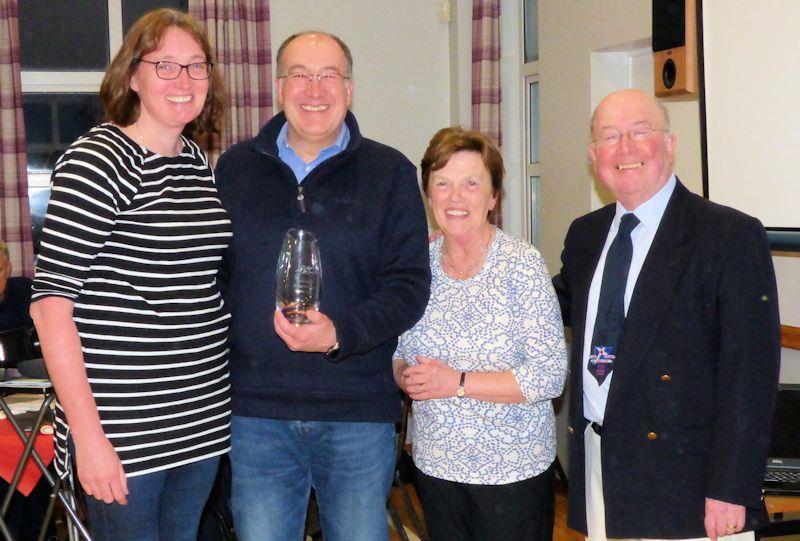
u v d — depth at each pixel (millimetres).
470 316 1971
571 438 2014
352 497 1976
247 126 4781
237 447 1977
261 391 1937
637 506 1834
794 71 2354
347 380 1944
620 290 1914
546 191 4527
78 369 1636
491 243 2006
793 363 2787
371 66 5086
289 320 1776
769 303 1750
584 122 4102
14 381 2252
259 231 1941
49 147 4934
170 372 1752
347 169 1985
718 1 2619
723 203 2648
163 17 1751
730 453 1721
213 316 1838
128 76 1754
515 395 1905
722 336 1753
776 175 2432
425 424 2035
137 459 1722
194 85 1769
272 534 1978
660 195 1923
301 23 4938
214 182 1938
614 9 3805
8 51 4508
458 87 5090
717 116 2652
